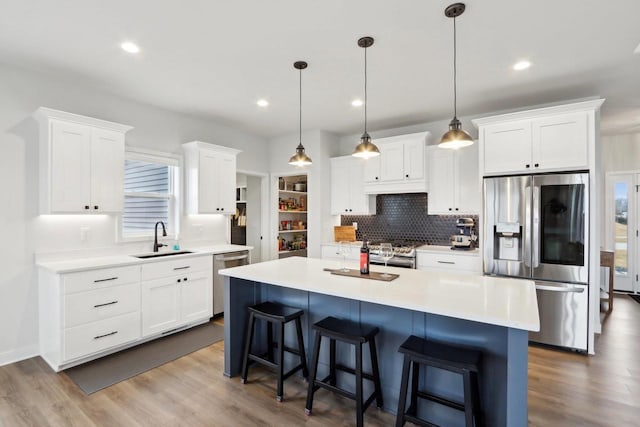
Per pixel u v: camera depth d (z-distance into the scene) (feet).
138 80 10.04
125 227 11.87
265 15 6.81
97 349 9.07
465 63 9.02
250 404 7.20
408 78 10.00
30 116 9.37
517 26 7.22
